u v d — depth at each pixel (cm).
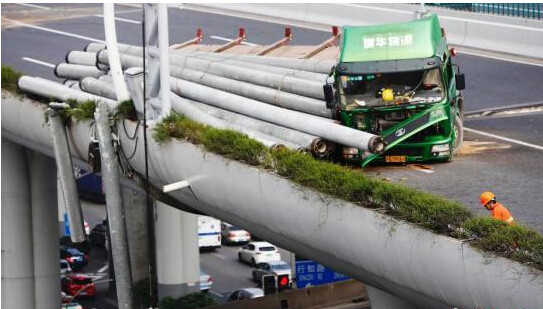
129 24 7275
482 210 2958
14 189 5488
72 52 5400
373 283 3016
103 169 3891
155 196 3994
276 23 7162
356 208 2831
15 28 7344
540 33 5956
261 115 3678
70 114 4147
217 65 4569
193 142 3519
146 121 3725
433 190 3216
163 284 5750
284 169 3100
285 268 7150
